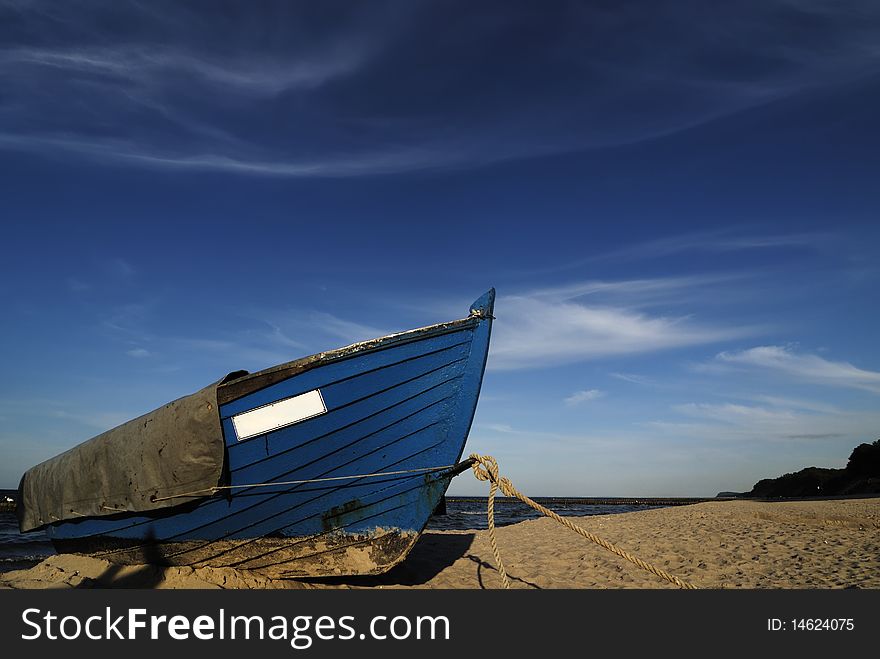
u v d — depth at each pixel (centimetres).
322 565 736
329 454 703
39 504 888
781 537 1136
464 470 702
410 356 690
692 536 1202
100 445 775
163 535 756
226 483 701
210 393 685
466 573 937
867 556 919
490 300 712
